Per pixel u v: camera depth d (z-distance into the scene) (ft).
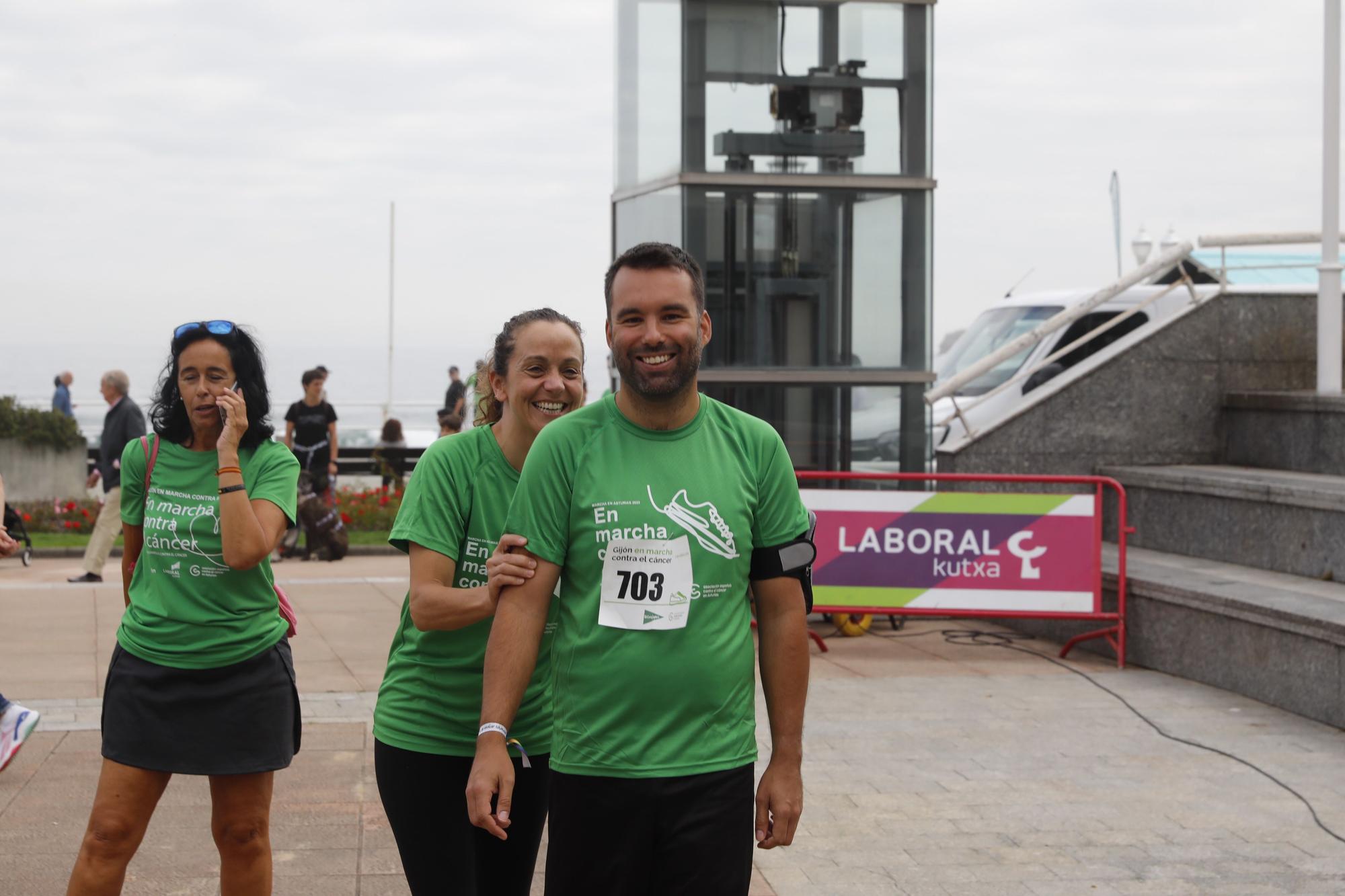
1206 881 16.83
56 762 20.68
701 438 10.25
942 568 30.04
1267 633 26.00
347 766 20.75
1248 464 38.55
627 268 10.01
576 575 10.09
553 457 10.14
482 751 9.93
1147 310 45.14
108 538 40.83
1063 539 29.91
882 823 18.99
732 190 32.96
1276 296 39.65
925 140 33.63
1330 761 22.18
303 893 15.72
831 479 33.58
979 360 45.65
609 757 9.89
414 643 11.82
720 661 9.97
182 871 16.24
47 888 15.57
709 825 9.93
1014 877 16.94
